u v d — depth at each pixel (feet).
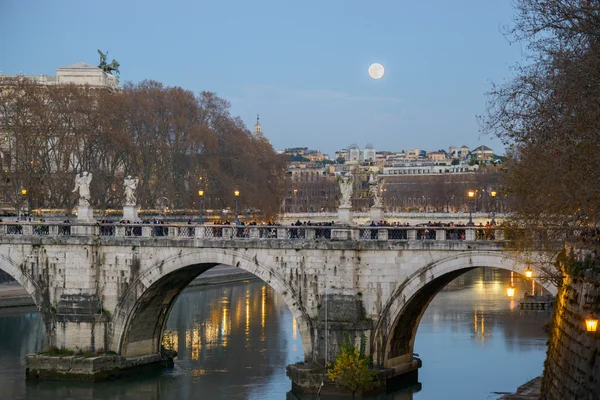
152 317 294.25
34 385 273.95
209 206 531.91
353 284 256.52
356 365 249.75
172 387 270.87
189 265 275.59
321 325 257.34
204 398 258.57
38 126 484.33
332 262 258.16
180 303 436.76
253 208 558.97
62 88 522.06
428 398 252.42
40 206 479.00
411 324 271.69
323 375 252.62
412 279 251.60
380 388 252.01
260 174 585.63
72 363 276.41
